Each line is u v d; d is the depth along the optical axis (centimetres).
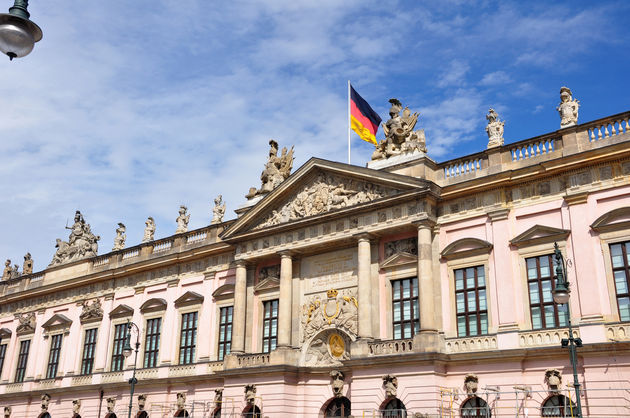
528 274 3706
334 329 4347
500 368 3591
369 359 3891
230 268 5278
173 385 5284
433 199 4100
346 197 4434
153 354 5588
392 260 4175
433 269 4019
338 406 4250
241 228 4947
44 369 6500
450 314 3903
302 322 4553
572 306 3494
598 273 3444
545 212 3734
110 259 6391
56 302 6775
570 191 3647
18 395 6525
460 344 3769
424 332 3784
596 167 3594
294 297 4625
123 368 5756
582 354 3331
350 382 4178
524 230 3781
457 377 3731
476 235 3956
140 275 6019
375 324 4122
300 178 4681
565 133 3744
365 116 4962
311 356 4441
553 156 3775
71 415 5969
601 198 3534
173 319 5538
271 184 5109
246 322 4828
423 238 3972
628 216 3419
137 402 5469
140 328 5769
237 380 4594
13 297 7162
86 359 6159
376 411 3822
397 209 4141
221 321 5181
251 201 5216
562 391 3269
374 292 4200
